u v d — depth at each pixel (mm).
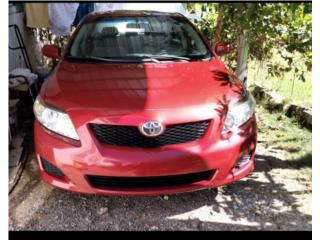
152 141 2326
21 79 4125
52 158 2420
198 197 2828
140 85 2678
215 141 2422
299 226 2516
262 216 2617
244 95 2758
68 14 5965
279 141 3768
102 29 3547
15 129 3740
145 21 3678
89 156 2322
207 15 5504
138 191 2418
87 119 2344
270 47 4656
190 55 3314
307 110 4102
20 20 5746
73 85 2699
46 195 2814
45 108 2504
